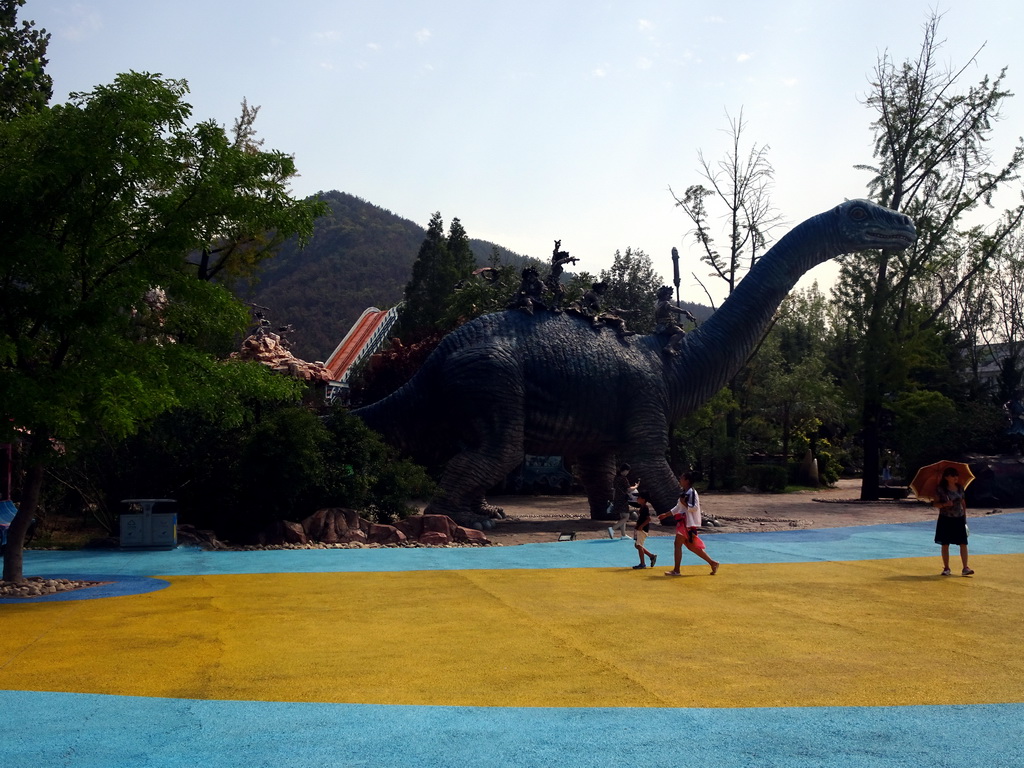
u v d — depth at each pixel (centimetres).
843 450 5900
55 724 561
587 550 1634
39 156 1062
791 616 916
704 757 496
